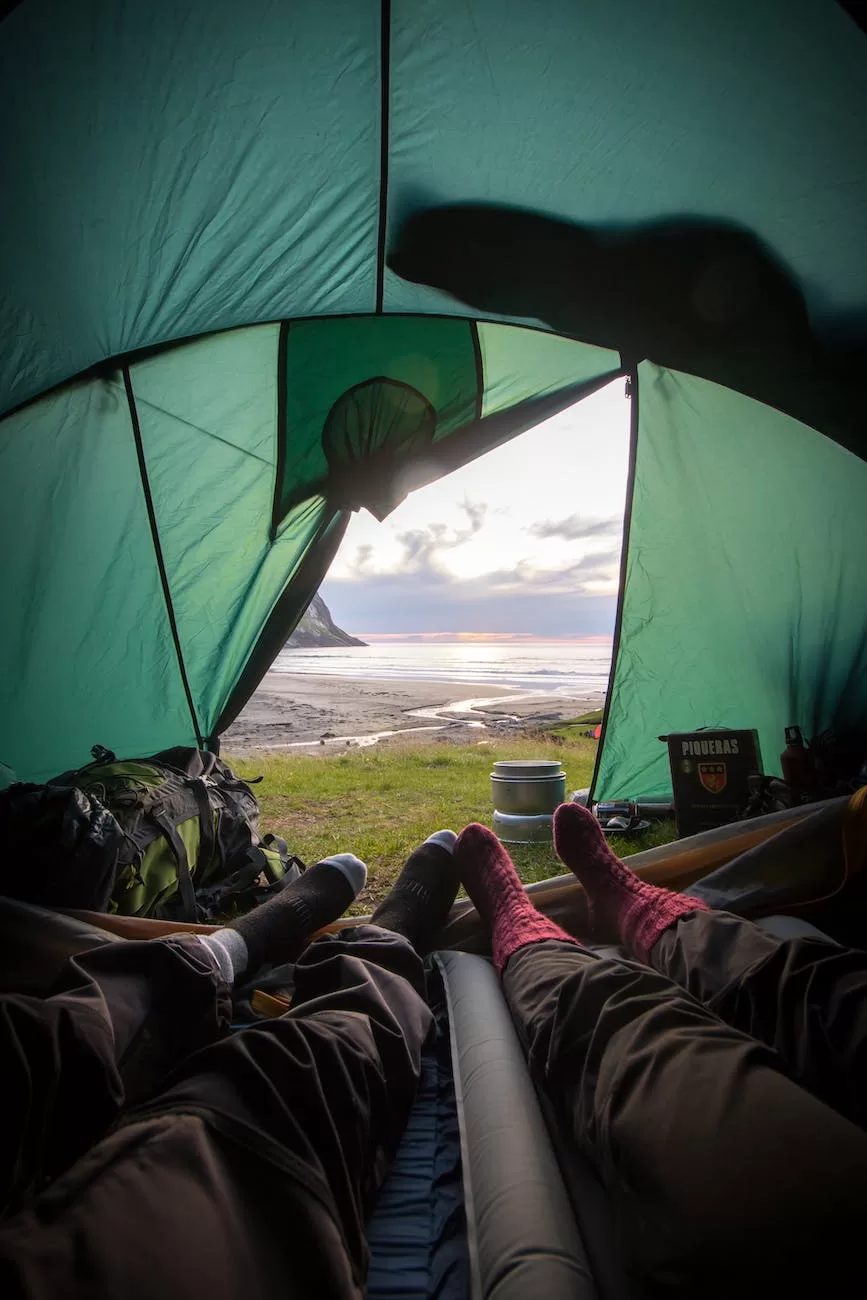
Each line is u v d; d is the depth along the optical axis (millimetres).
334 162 1669
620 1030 831
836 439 2041
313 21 1390
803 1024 855
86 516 2252
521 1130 897
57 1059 738
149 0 1322
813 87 1346
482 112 1559
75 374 2047
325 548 2479
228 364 2186
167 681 2537
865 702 2375
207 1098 690
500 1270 700
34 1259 487
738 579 2416
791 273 1712
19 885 1609
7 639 2305
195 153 1612
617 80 1446
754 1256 541
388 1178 898
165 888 1863
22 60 1371
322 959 1218
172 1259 523
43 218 1646
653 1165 645
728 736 2438
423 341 2189
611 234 1772
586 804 2873
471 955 1474
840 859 1582
